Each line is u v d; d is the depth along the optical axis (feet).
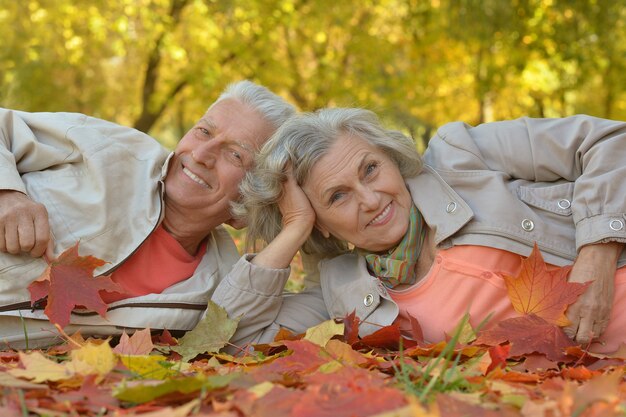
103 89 52.37
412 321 9.43
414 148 10.19
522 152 10.24
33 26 47.19
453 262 9.77
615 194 9.36
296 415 5.60
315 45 48.44
